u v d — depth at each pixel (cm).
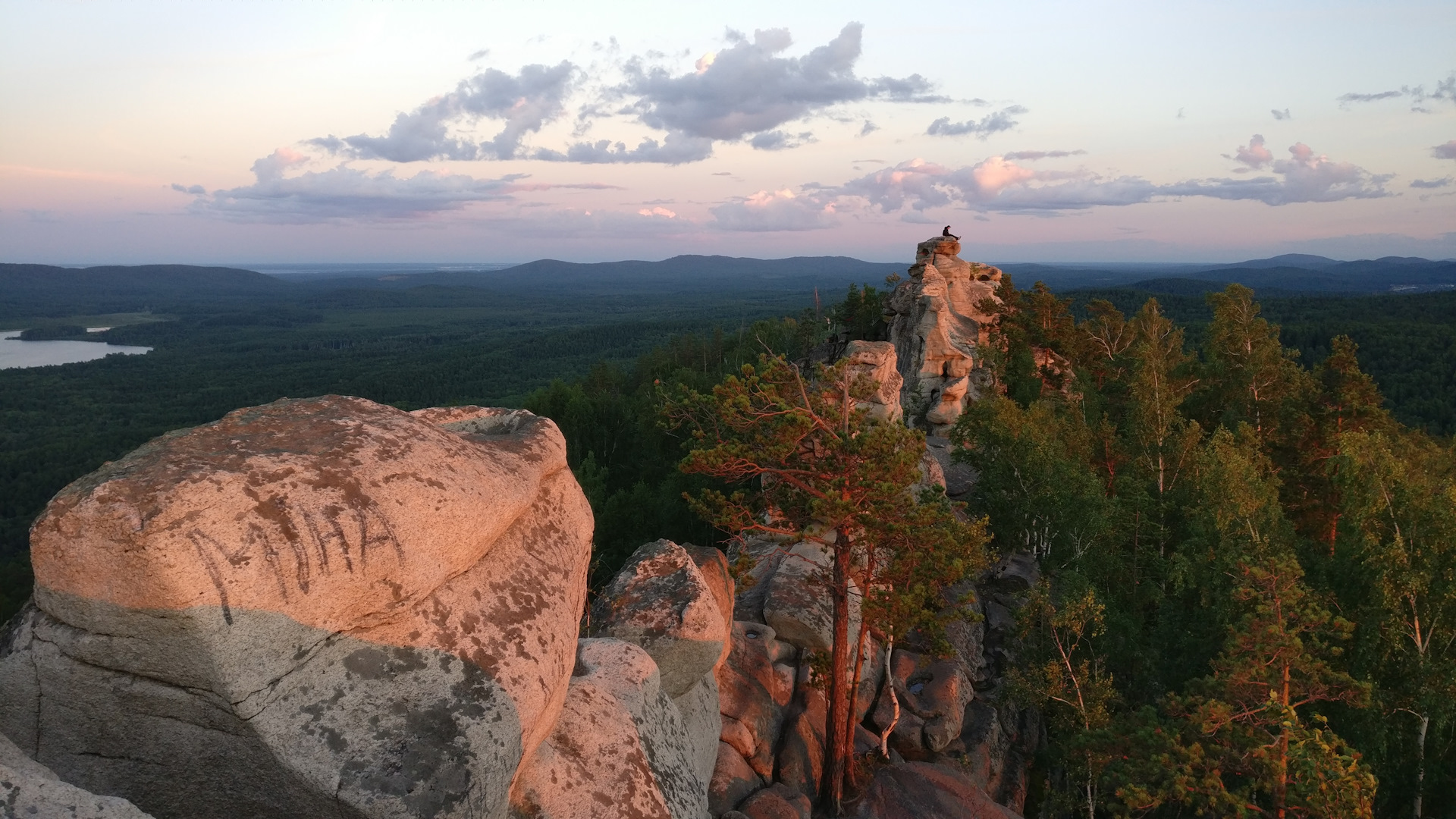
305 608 639
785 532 2023
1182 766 1869
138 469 619
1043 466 3675
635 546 4528
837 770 1956
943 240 7369
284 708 631
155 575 570
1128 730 2173
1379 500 2789
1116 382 6938
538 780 863
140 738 636
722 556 2145
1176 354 7050
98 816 518
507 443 989
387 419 825
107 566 579
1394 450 4359
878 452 1853
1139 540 4022
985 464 4012
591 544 1071
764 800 1738
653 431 6366
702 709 1717
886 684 2556
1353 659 2577
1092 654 2812
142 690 620
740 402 2075
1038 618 2820
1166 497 4356
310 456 704
